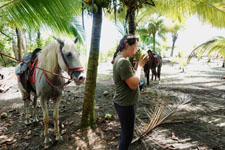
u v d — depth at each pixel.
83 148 2.58
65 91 6.05
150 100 4.84
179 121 3.26
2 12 2.29
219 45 4.55
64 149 2.57
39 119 3.63
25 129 3.23
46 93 2.55
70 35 3.11
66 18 2.61
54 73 2.33
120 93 1.81
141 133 2.86
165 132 2.95
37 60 2.78
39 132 3.09
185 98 4.21
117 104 1.87
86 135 2.92
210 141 2.61
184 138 2.73
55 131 2.79
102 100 4.97
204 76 9.23
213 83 7.30
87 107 3.14
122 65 1.67
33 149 2.60
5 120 3.67
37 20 2.45
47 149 2.58
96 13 2.90
